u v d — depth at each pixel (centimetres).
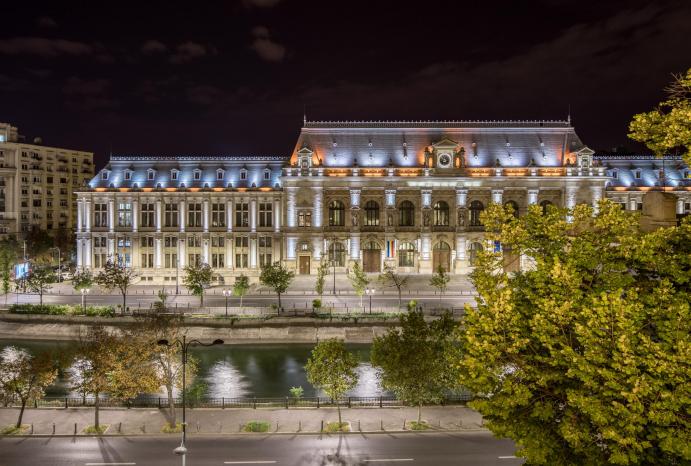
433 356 4675
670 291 2381
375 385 6109
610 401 2208
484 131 12294
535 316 2442
